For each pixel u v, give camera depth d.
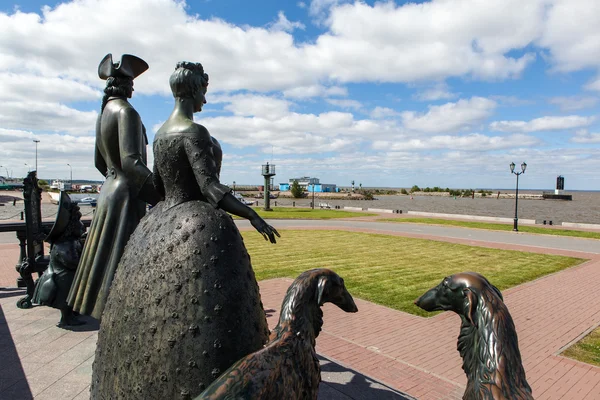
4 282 9.02
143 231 2.32
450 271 11.56
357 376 4.40
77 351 4.57
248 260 2.31
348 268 11.80
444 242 18.08
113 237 3.97
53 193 61.00
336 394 3.95
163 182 2.49
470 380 2.00
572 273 11.72
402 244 17.14
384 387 4.14
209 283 2.05
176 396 1.94
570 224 27.20
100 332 2.31
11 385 3.79
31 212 6.65
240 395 1.46
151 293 2.06
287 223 26.94
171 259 2.09
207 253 2.11
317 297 2.11
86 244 4.12
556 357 5.84
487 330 1.97
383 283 10.00
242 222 26.23
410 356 5.71
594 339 6.56
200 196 2.42
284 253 14.23
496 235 21.47
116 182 4.01
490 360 1.90
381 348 6.01
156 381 1.96
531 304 8.55
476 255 14.57
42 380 3.89
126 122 3.82
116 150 3.99
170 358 1.96
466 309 2.09
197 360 1.96
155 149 2.48
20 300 6.44
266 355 1.69
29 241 6.50
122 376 2.06
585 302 8.71
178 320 1.99
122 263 2.32
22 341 4.85
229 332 2.03
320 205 47.84
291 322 1.97
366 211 42.12
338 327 6.93
